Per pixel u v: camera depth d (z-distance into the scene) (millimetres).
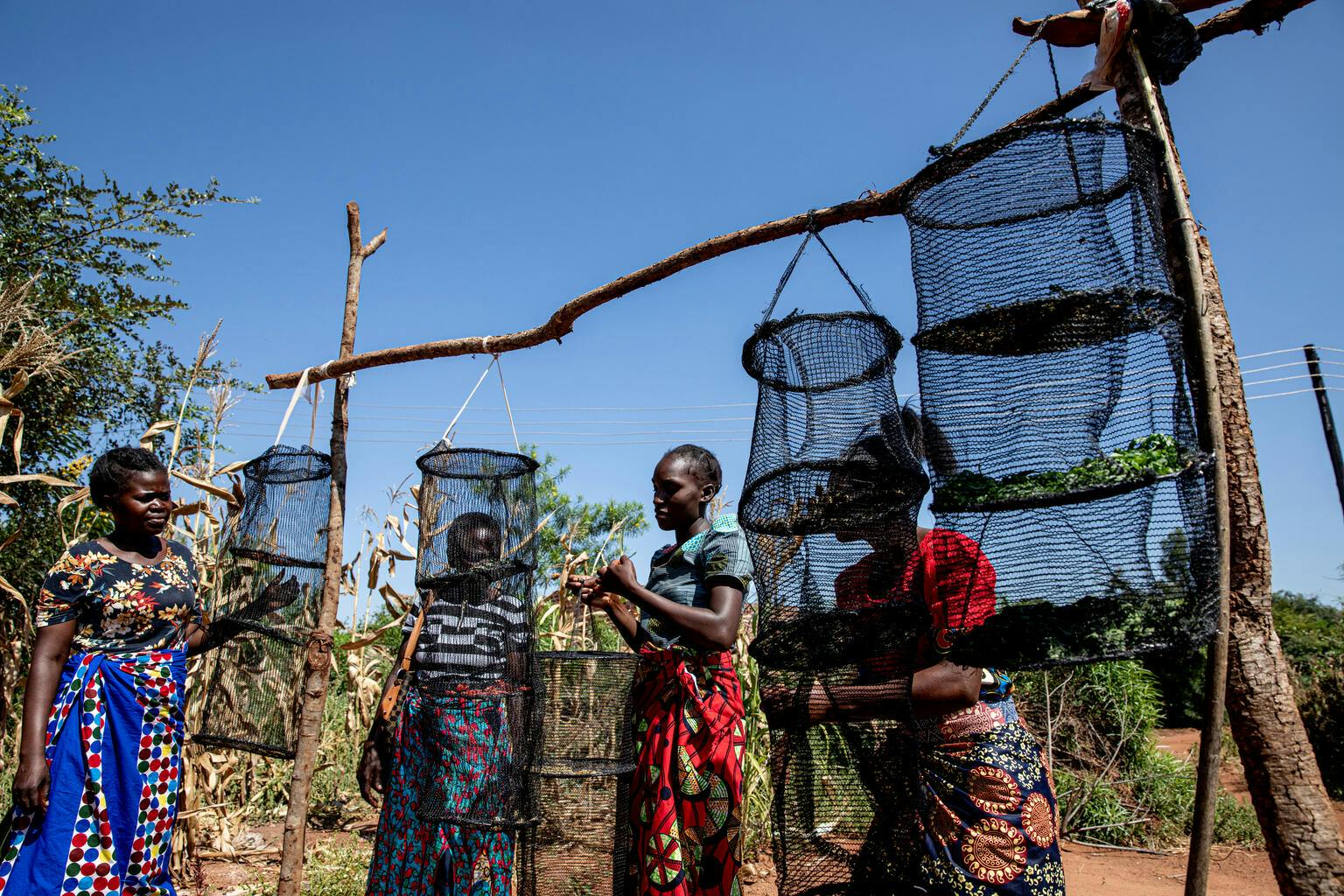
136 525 3537
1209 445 2303
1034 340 2426
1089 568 2301
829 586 2729
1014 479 2412
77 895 3193
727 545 3207
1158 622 2217
